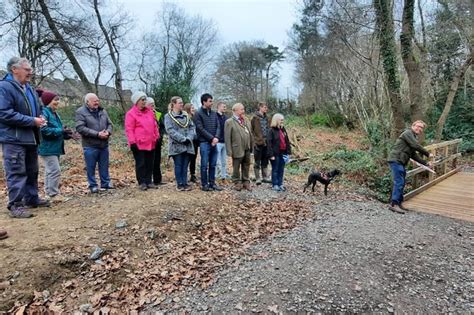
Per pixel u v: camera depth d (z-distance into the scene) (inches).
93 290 125.3
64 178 272.4
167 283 133.4
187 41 982.4
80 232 153.8
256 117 290.0
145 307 119.8
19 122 154.6
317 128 770.8
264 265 150.8
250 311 119.0
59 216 169.2
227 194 238.1
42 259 130.6
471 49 393.4
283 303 123.7
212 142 232.1
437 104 577.9
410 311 122.3
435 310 123.3
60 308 114.9
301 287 134.0
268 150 262.8
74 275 130.5
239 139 245.4
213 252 160.2
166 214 183.0
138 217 173.9
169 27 958.4
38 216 167.3
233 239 175.6
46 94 191.6
